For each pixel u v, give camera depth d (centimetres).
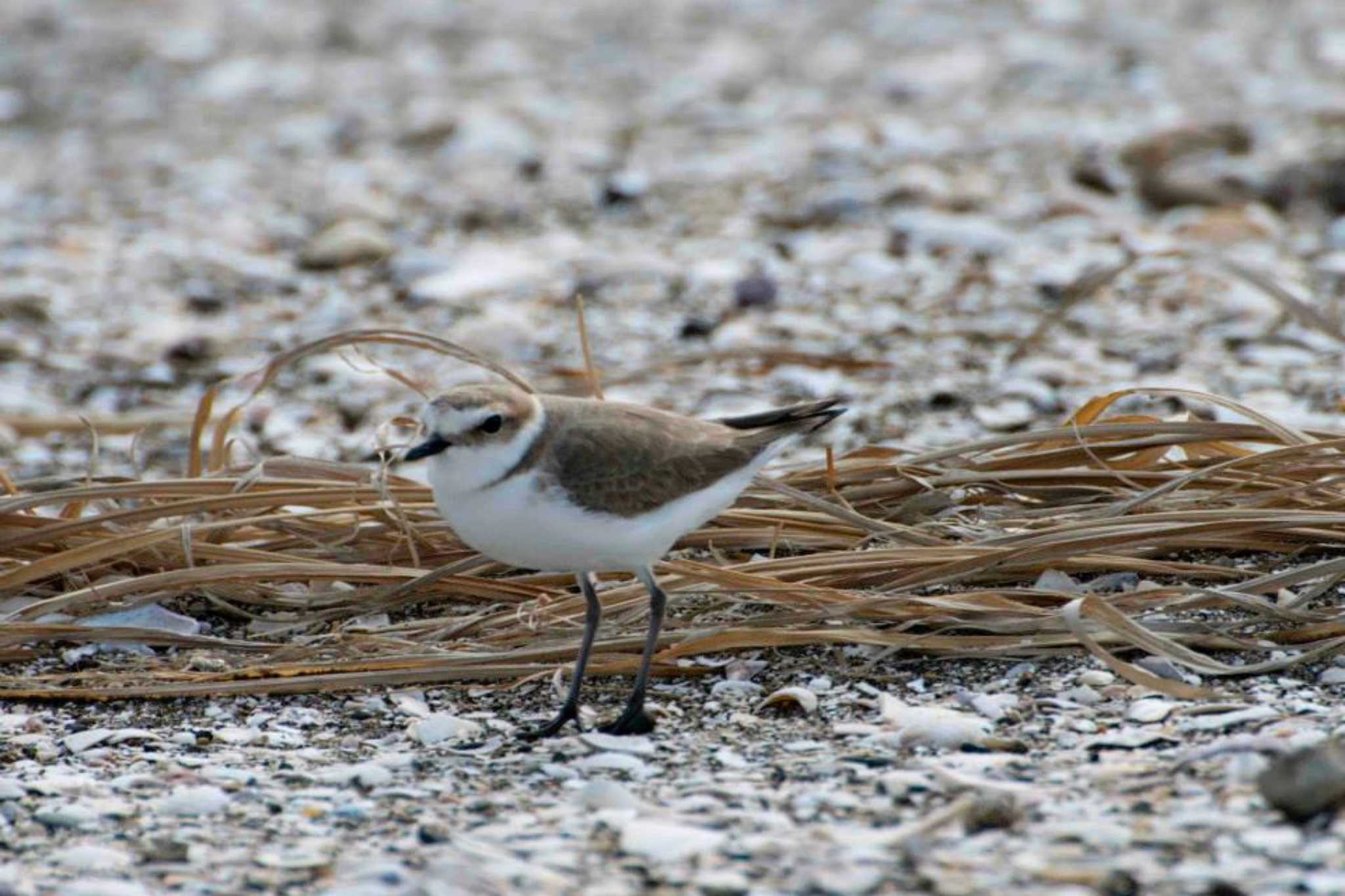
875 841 657
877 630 899
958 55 2642
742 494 1030
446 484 783
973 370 1470
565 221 1964
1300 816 650
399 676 888
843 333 1566
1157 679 796
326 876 656
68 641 957
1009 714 798
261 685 877
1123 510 980
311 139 2364
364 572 987
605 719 840
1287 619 867
